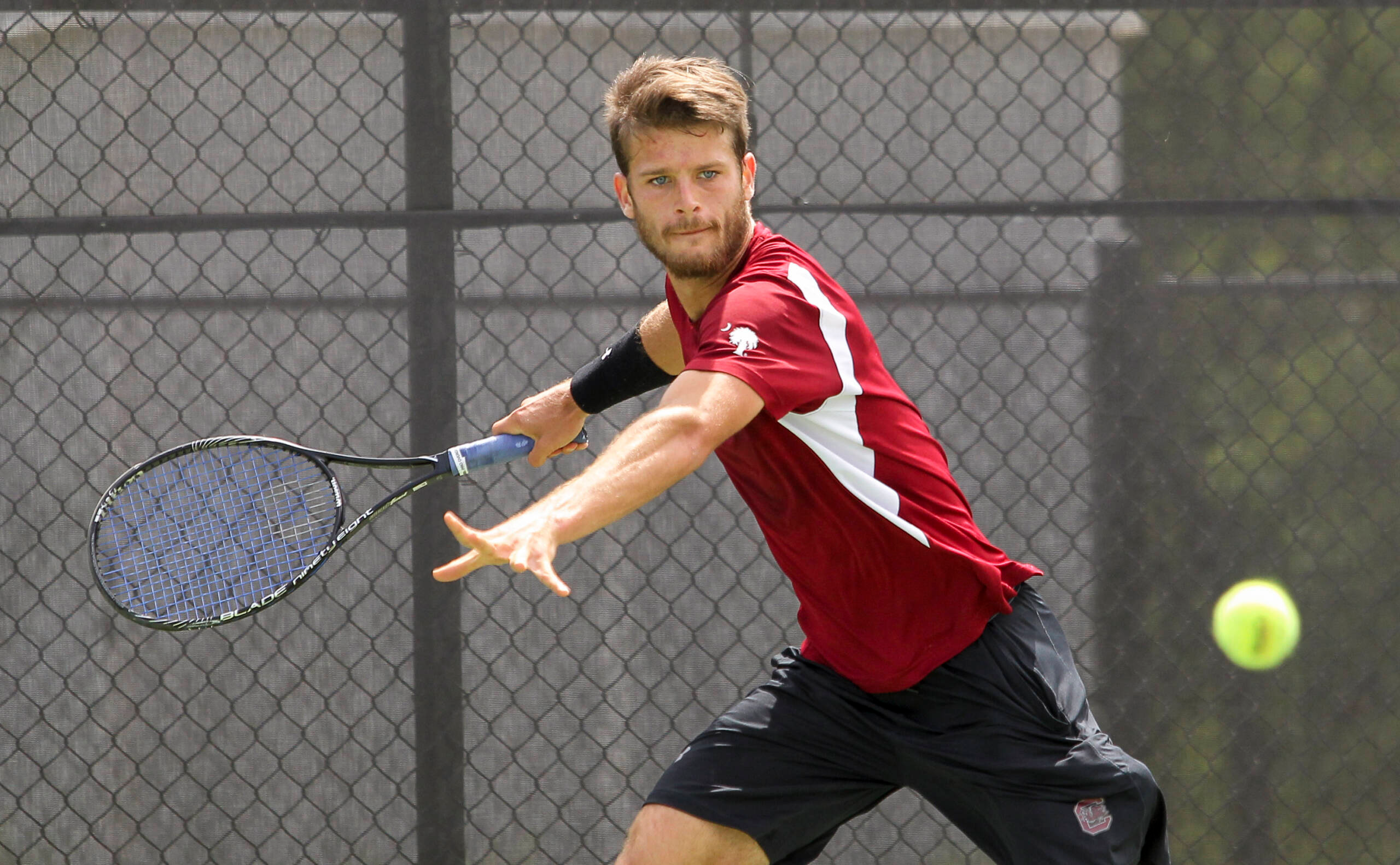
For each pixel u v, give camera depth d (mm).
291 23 9305
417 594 9375
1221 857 9383
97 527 6965
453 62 9273
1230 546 9312
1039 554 9352
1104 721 9375
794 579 6812
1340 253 9305
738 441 6160
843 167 9273
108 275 9391
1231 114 9312
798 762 6832
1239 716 9352
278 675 9406
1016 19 9258
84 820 9469
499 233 9273
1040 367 9328
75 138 9398
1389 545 9344
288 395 9344
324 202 9336
